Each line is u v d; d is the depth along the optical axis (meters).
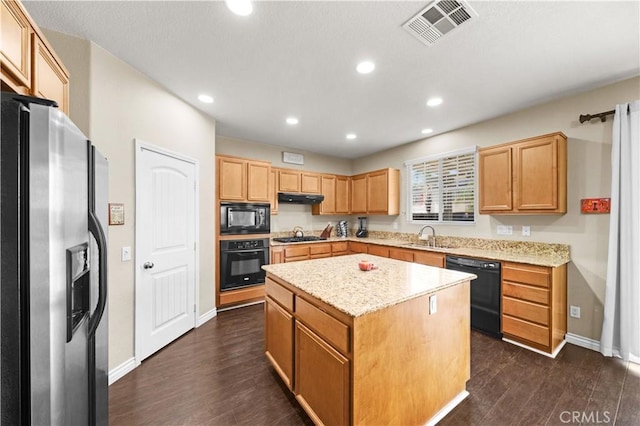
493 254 2.92
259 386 1.91
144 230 2.28
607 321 2.32
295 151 4.99
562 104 2.71
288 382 1.77
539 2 1.49
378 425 1.30
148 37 1.81
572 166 2.63
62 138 0.84
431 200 4.16
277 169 4.53
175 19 1.64
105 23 1.67
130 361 2.12
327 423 1.38
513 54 1.98
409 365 1.45
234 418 1.60
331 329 1.35
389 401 1.35
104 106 1.94
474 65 2.13
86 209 1.04
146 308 2.29
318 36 1.79
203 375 2.04
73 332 0.93
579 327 2.56
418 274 1.92
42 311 0.76
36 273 0.75
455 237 3.75
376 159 5.22
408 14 1.59
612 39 1.79
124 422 1.57
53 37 1.74
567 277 2.64
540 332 2.38
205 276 3.13
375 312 1.29
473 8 1.54
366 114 3.21
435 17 1.61
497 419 1.60
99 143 1.90
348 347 1.24
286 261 4.16
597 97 2.49
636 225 2.19
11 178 0.72
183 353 2.39
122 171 2.09
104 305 1.13
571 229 2.63
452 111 3.09
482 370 2.12
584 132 2.56
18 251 0.73
